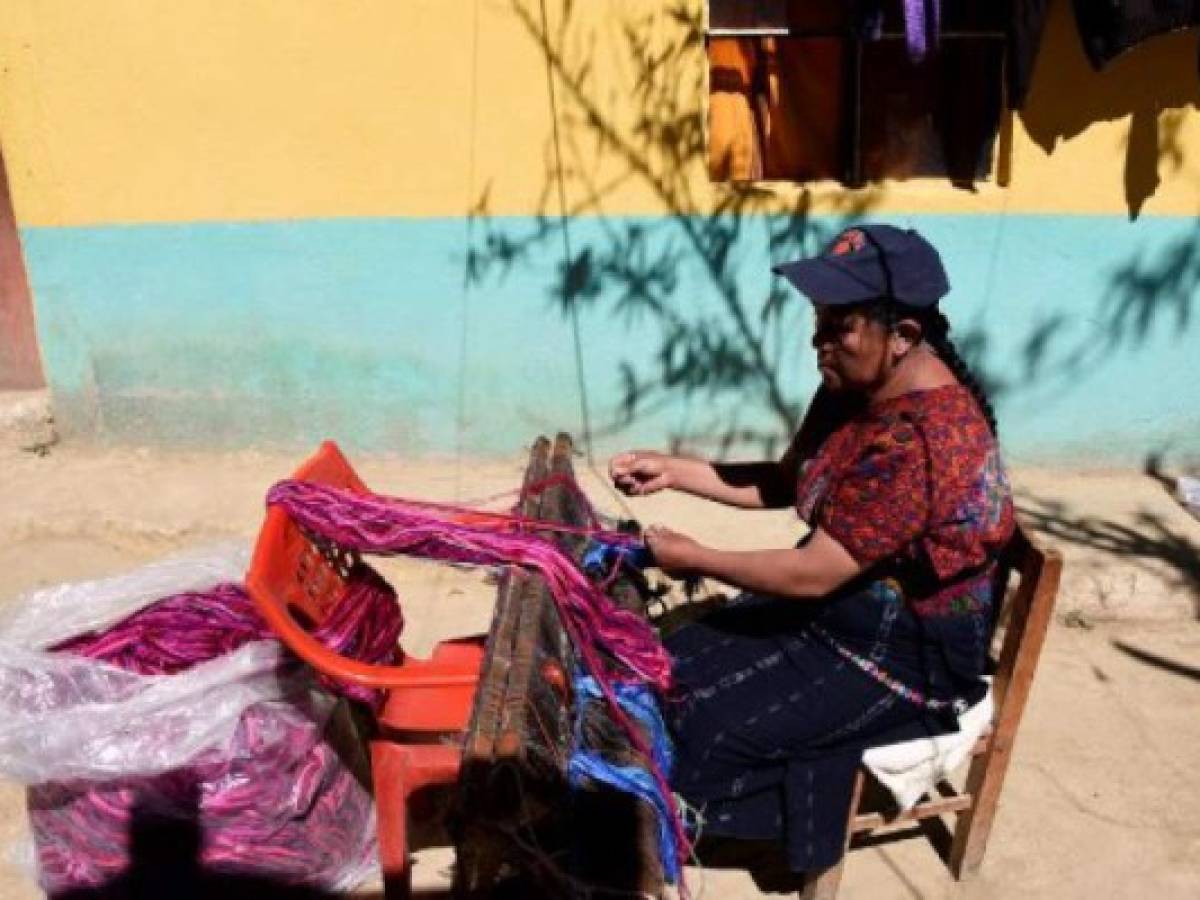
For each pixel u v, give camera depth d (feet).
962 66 14.34
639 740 7.56
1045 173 14.30
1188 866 9.45
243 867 8.36
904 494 7.21
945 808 8.86
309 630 8.07
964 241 14.57
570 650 7.80
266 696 8.13
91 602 8.94
